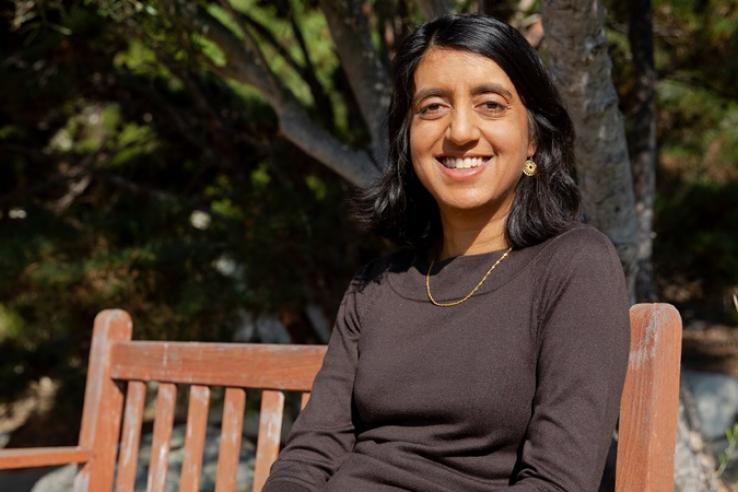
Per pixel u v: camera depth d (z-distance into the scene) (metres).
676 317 1.80
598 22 2.50
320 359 2.32
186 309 4.83
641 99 4.04
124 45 5.06
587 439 1.61
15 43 5.50
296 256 5.18
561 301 1.73
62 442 7.11
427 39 1.96
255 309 5.13
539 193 1.91
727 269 6.21
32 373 5.86
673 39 5.15
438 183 1.95
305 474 1.94
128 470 2.69
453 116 1.91
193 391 2.57
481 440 1.76
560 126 1.97
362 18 3.87
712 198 6.30
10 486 6.59
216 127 5.71
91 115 6.39
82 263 4.97
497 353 1.76
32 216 5.57
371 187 2.20
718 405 6.16
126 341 2.79
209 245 5.05
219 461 2.46
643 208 3.96
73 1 4.82
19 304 5.20
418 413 1.82
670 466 1.78
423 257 2.06
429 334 1.86
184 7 3.59
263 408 2.42
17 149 6.03
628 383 1.80
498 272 1.86
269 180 5.74
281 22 5.40
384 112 3.89
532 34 3.53
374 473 1.83
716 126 5.91
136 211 5.64
